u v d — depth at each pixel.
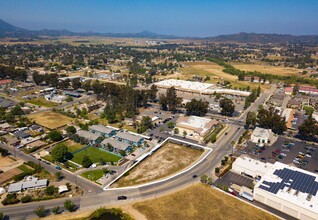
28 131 149.75
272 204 88.75
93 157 123.12
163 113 189.38
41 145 132.00
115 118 167.88
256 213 85.75
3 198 91.62
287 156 126.69
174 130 150.00
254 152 129.25
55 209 83.50
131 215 84.56
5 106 192.50
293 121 175.75
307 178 97.31
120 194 95.06
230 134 151.50
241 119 178.50
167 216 84.00
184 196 93.88
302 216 82.44
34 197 92.50
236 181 104.06
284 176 98.81
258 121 160.38
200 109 178.38
